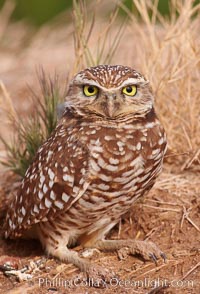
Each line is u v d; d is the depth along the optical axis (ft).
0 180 50.31
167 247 41.70
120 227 44.01
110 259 41.68
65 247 41.47
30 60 73.56
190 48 50.06
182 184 46.16
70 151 38.60
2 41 81.20
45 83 47.67
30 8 87.81
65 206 38.96
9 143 54.34
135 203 44.06
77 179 38.22
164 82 48.06
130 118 38.22
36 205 40.11
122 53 62.69
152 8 56.75
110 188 38.19
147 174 38.81
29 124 48.42
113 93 37.52
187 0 52.03
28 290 39.14
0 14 82.84
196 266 39.47
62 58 71.46
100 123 38.37
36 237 43.96
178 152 48.65
